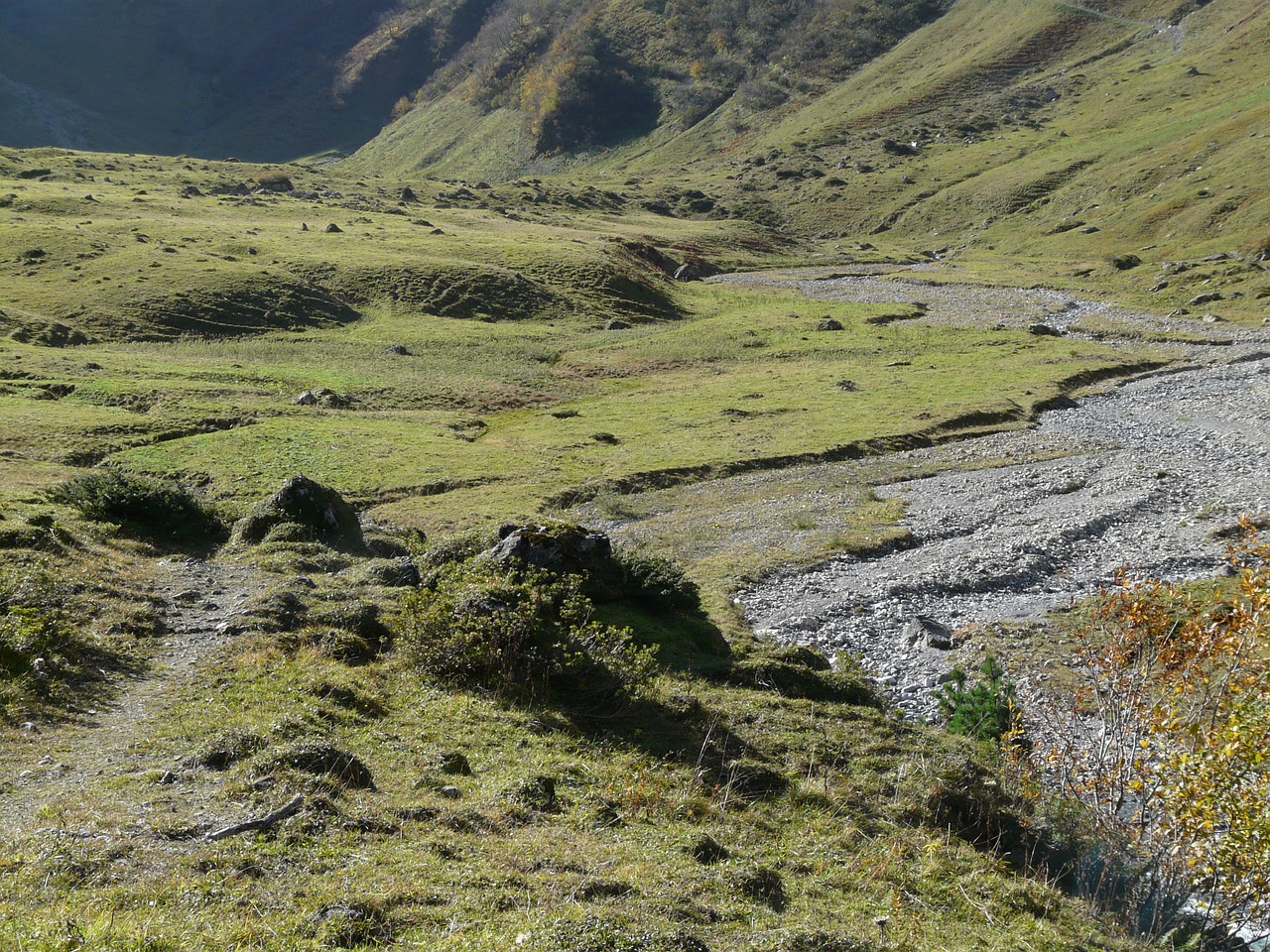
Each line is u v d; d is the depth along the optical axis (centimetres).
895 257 17012
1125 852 1287
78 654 1562
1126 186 16325
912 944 914
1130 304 11156
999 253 16262
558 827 1074
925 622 2619
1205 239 13000
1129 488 4222
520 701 1510
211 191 18900
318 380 7444
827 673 1881
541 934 754
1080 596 2855
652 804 1181
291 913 773
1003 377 7544
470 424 6588
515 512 4238
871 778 1397
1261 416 5869
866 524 3850
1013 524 3778
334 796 1048
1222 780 1176
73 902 746
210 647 1717
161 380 7019
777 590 3091
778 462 5322
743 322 10956
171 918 740
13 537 2081
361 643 1747
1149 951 1053
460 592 1719
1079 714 1984
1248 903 1232
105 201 14938
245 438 5509
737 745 1466
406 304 10819
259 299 10088
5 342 7869
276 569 2433
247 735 1199
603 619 1895
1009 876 1172
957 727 1783
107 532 2694
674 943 772
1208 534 3338
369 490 4625
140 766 1133
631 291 12262
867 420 6216
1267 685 1202
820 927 895
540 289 11719
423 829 1002
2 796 1009
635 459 5378
